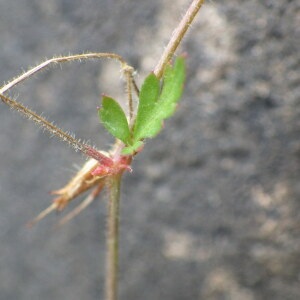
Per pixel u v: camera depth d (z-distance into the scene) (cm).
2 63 17
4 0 17
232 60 15
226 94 15
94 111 16
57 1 17
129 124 11
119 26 16
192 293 17
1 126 18
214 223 16
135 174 16
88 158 12
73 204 17
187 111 15
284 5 14
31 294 19
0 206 18
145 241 17
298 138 15
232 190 16
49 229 18
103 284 17
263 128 15
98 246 17
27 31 17
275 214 15
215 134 15
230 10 15
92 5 16
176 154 16
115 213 12
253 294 16
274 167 15
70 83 17
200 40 15
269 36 14
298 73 14
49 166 17
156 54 15
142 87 11
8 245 19
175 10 15
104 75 16
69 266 18
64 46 16
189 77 15
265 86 15
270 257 16
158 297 17
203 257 16
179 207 16
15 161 18
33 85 17
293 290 16
